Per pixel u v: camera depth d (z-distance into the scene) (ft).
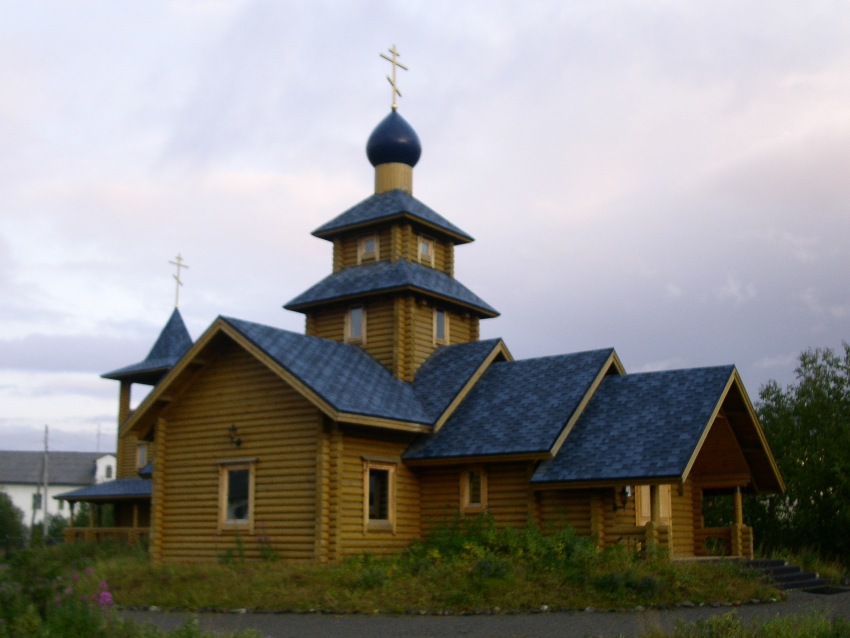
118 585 72.08
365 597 64.08
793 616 50.16
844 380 118.42
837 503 107.65
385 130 111.65
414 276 100.68
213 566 76.95
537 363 97.50
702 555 96.73
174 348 156.35
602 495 80.59
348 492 82.43
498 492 85.66
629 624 55.31
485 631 53.16
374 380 92.38
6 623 44.29
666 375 90.07
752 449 94.73
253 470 85.25
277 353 84.38
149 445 150.10
